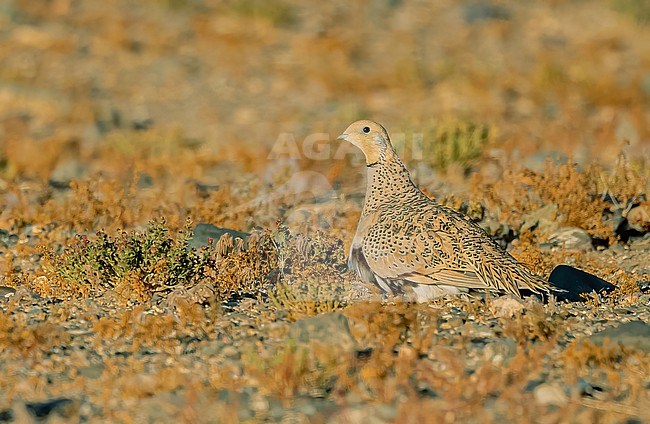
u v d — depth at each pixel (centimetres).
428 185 2073
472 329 1189
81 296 1352
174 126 2695
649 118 2711
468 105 2964
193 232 1591
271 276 1410
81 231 1736
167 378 1058
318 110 2950
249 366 1076
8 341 1157
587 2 4019
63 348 1162
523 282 1236
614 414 988
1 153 2333
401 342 1159
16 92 3002
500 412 980
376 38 3644
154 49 3438
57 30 3544
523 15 3916
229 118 2870
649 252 1620
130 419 973
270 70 3297
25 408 983
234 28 3631
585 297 1309
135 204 1880
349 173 2186
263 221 1756
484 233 1281
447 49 3559
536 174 1873
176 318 1241
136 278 1320
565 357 1098
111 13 3734
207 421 970
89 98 3009
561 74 3198
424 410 951
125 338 1193
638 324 1177
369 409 980
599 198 1753
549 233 1678
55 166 2294
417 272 1256
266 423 969
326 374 1055
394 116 2859
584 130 2555
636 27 3762
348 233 1631
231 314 1258
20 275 1488
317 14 3828
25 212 1822
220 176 2239
